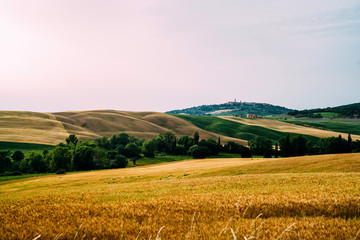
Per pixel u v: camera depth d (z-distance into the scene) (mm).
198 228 7867
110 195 20375
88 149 89062
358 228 7863
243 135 197625
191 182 28891
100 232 8367
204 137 184375
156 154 132750
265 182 23781
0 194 36812
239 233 7215
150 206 12688
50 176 63438
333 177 23469
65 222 9891
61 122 186125
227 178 30297
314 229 7949
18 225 9859
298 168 38188
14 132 145750
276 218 9477
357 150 107062
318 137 182125
